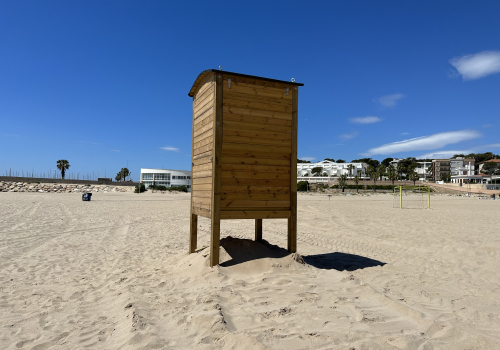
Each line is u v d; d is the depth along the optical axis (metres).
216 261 5.01
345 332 2.95
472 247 7.70
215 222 5.00
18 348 2.85
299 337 2.84
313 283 4.44
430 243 8.45
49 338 3.06
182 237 9.70
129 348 2.74
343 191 71.81
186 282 4.68
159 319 3.38
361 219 14.66
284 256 5.41
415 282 4.94
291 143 5.65
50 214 15.77
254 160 5.34
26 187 49.66
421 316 3.35
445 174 112.88
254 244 5.61
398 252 7.41
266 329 2.99
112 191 57.84
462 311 3.69
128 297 4.05
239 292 4.07
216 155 5.04
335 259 6.62
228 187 5.14
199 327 3.08
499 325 3.33
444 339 2.89
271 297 3.88
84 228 11.37
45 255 7.01
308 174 129.75
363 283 4.48
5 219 13.16
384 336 2.88
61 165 80.50
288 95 5.62
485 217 16.12
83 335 3.12
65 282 5.02
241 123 5.25
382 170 124.50
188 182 94.12
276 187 5.50
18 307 3.93
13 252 7.21
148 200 31.69
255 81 5.37
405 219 14.82
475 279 5.16
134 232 10.67
